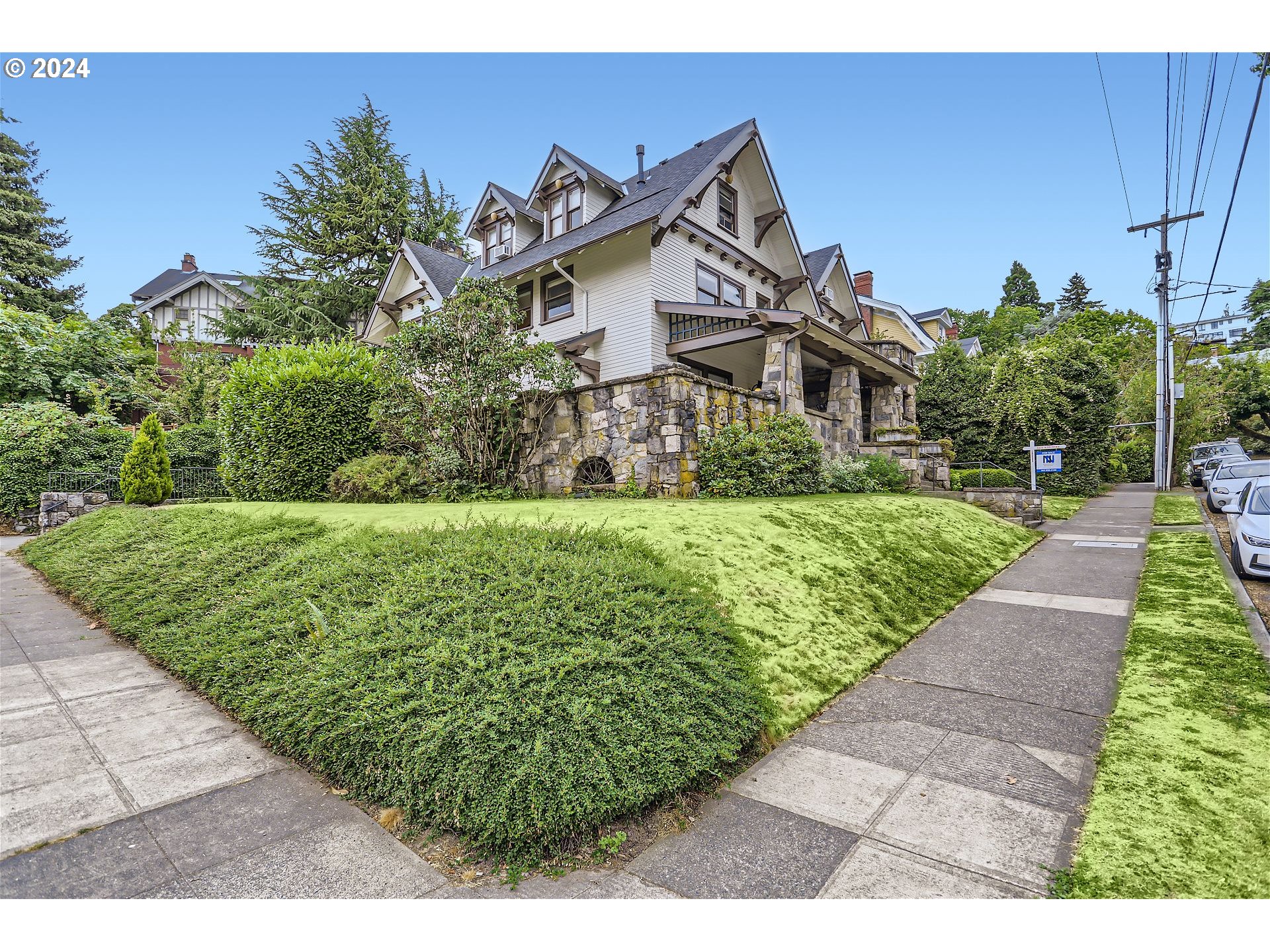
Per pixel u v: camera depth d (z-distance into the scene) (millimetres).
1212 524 11797
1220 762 3230
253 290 26266
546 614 3611
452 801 2664
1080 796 2998
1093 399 18984
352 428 10836
